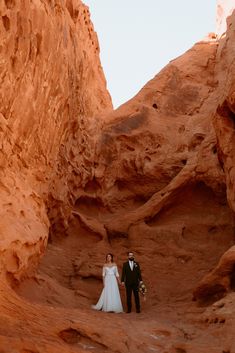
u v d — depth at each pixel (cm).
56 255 1216
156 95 1705
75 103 1325
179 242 1283
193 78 1723
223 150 1113
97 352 592
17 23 844
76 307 909
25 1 870
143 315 882
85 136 1480
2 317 580
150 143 1577
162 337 701
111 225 1375
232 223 1288
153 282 1138
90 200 1491
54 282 984
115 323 721
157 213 1377
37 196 973
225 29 1930
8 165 877
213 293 916
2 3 778
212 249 1241
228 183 1103
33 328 584
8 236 746
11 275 757
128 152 1567
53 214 1241
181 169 1495
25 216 858
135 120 1619
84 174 1446
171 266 1200
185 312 877
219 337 696
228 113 1098
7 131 846
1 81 803
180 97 1680
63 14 1166
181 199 1409
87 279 1140
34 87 955
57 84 1093
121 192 1548
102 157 1541
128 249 1293
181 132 1587
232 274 894
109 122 1631
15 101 872
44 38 973
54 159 1162
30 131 963
